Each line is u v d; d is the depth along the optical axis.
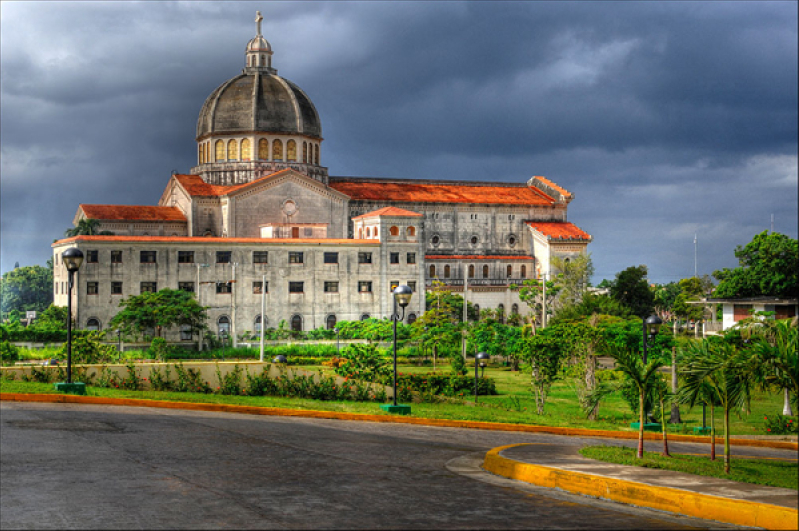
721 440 35.81
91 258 95.00
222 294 99.12
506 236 133.25
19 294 189.25
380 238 106.19
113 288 95.62
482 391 59.12
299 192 114.50
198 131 121.25
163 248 97.31
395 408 34.91
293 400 37.53
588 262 126.69
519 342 46.50
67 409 28.88
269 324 101.00
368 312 105.38
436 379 49.72
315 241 103.19
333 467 19.34
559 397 58.50
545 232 130.50
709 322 93.12
